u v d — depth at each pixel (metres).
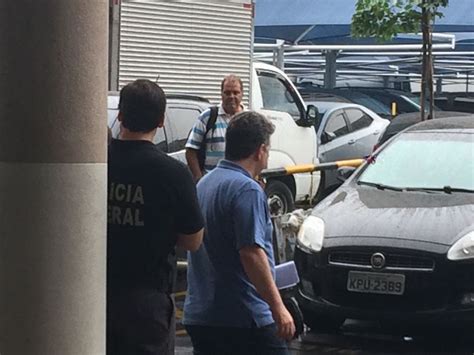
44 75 3.99
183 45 14.32
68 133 4.01
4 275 4.05
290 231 9.05
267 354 5.11
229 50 14.79
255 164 5.21
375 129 17.53
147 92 4.70
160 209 4.61
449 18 20.20
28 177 4.01
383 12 13.53
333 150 16.78
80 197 4.04
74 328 4.06
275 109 14.60
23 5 3.98
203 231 4.81
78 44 4.01
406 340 8.41
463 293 7.74
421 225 8.05
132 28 13.70
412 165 9.17
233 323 5.08
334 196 8.95
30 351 4.04
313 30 22.33
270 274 4.98
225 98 9.74
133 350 4.55
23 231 4.02
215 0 14.62
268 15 22.25
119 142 4.72
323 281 8.18
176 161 4.68
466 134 9.45
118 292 4.60
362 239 8.05
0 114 4.05
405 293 7.86
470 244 7.78
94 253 4.10
